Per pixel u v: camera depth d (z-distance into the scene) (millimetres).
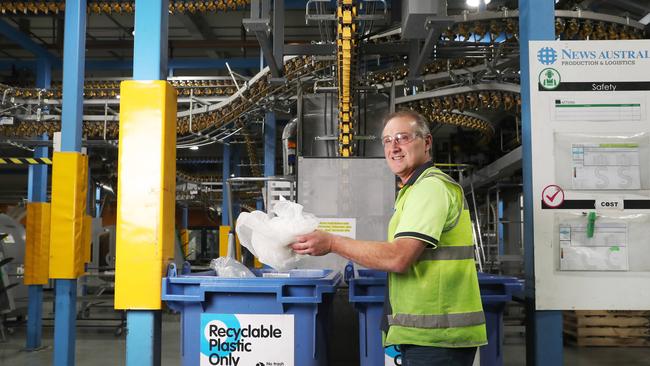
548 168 2695
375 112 6250
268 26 4016
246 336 2486
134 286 2697
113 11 6988
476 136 13133
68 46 5074
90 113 9844
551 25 2818
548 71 2727
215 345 2496
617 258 2650
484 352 2547
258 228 2129
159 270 2699
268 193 6602
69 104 5066
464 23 5688
